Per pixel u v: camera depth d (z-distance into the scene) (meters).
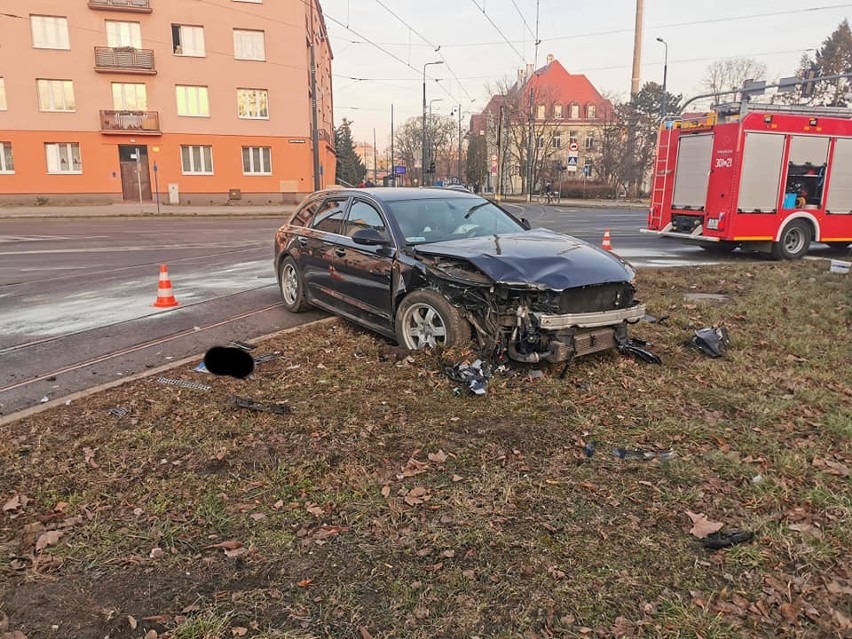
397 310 5.92
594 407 4.51
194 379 5.24
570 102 79.25
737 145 12.90
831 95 62.97
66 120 35.31
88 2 34.44
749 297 8.62
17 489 3.46
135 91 36.25
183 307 8.52
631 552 2.84
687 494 3.32
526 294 4.97
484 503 3.25
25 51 34.09
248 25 37.09
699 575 2.68
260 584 2.66
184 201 37.88
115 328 7.31
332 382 5.09
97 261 13.34
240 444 3.97
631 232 21.06
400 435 4.07
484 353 5.13
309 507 3.23
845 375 5.29
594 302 5.21
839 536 2.92
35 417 4.45
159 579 2.70
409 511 3.18
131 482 3.53
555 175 66.06
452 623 2.41
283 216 31.77
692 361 5.63
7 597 2.59
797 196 13.56
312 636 2.34
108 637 2.37
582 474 3.55
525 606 2.50
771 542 2.88
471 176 79.31
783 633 2.35
